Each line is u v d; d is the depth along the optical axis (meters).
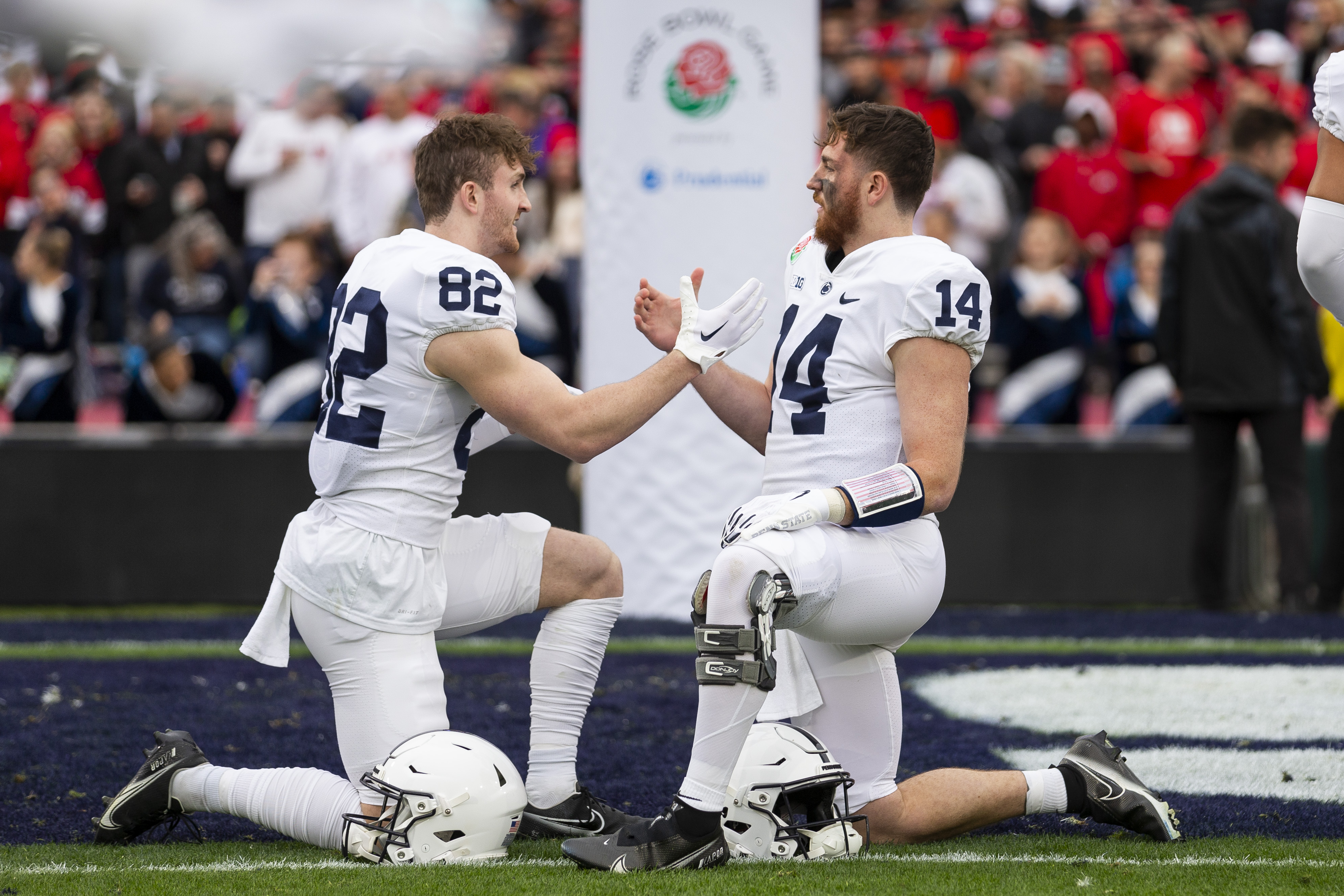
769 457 10.23
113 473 25.31
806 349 10.02
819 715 10.12
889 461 9.74
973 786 10.12
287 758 12.90
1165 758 13.06
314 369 27.73
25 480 25.22
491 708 15.55
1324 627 22.39
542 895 8.37
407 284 9.88
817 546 9.20
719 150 21.41
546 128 30.72
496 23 32.84
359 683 9.87
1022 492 25.72
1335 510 24.25
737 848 9.61
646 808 11.16
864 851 9.73
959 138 31.30
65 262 27.77
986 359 28.73
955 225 29.75
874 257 9.86
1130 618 23.66
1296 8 33.34
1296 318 23.00
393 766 9.54
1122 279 29.23
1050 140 30.41
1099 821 10.25
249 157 29.30
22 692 16.42
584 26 22.28
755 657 8.87
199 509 25.42
